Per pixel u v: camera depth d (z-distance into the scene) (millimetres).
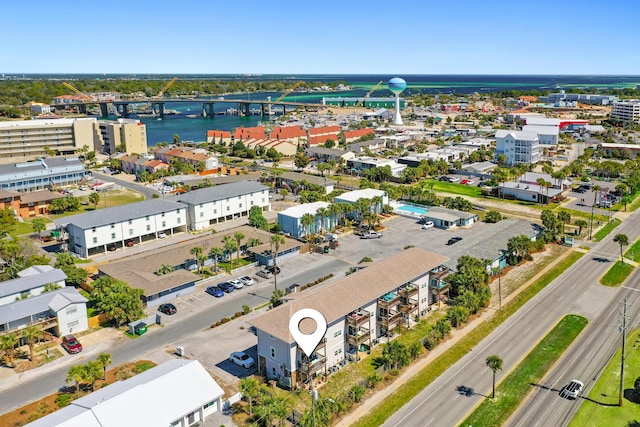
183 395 66812
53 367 82188
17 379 78875
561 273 118500
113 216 135750
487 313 99312
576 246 136125
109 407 62219
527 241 122875
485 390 75250
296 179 199375
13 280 101500
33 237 145375
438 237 142125
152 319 96188
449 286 103312
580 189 194500
